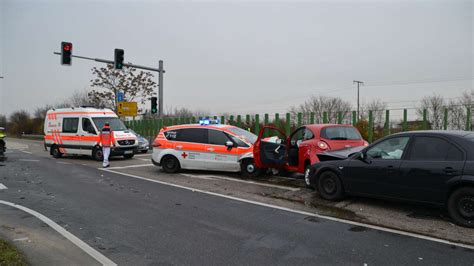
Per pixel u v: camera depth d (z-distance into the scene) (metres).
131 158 17.12
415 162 6.12
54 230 5.61
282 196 8.07
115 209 6.93
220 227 5.73
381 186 6.58
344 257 4.45
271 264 4.25
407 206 6.94
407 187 6.19
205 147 11.31
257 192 8.54
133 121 31.00
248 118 18.77
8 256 4.20
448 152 5.80
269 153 10.20
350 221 6.02
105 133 13.73
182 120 24.38
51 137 17.56
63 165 14.27
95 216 6.42
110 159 16.75
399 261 4.32
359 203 7.28
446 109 12.77
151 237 5.26
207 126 11.55
